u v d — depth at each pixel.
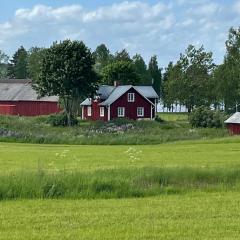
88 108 105.88
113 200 19.66
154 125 84.81
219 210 17.41
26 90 112.75
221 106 126.25
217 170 23.86
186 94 128.25
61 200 19.55
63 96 91.56
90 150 49.31
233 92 113.62
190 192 21.66
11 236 13.55
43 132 68.38
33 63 165.38
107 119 99.94
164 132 72.06
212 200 19.52
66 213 16.80
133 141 61.03
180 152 46.19
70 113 89.81
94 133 67.69
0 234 13.79
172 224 15.10
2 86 115.31
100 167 29.73
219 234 13.90
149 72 174.00
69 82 90.62
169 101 133.50
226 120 80.38
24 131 67.75
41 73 92.38
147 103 103.12
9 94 112.62
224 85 113.81
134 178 22.19
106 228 14.57
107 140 60.72
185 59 130.50
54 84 90.81
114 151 47.84
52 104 109.31
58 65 91.56
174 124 87.38
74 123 86.06
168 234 13.85
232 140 60.88
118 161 36.75
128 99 101.62
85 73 91.81
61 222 15.37
